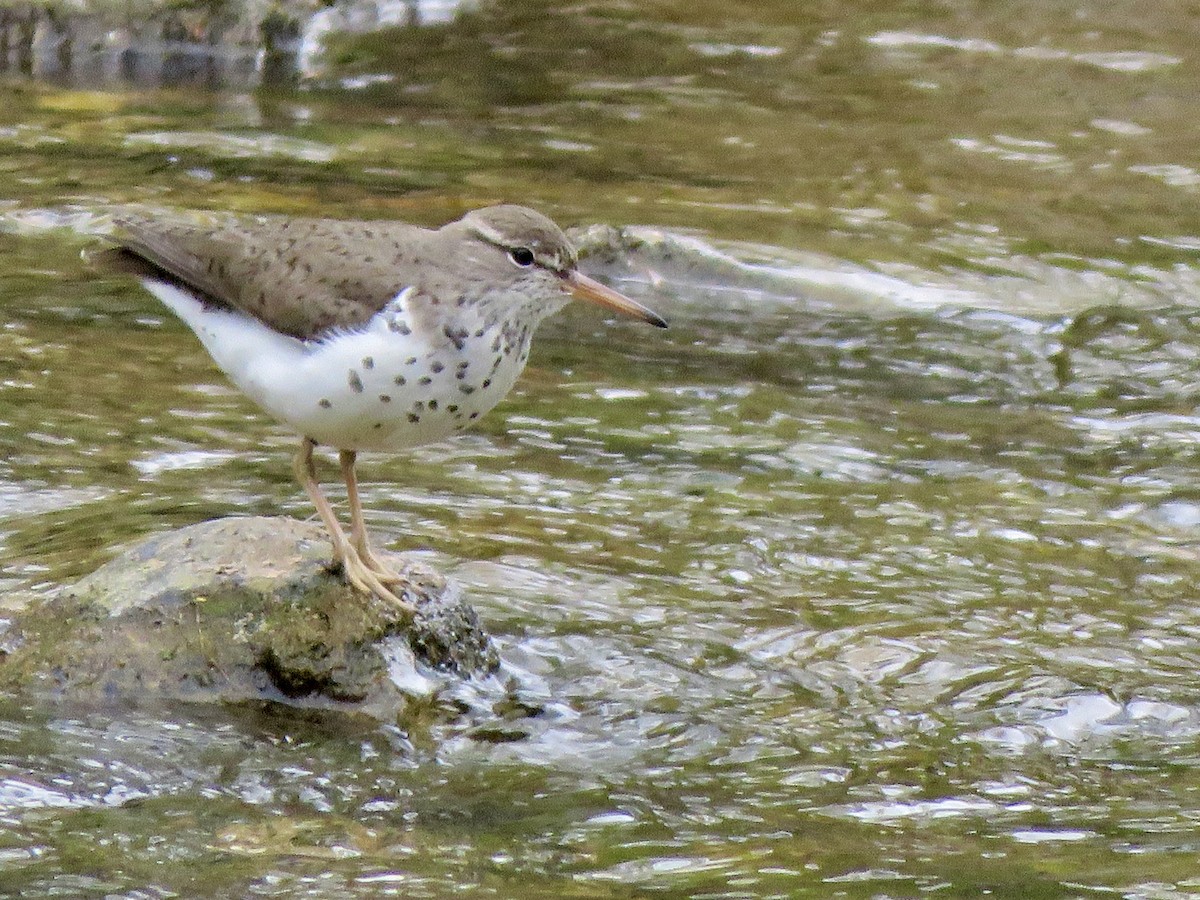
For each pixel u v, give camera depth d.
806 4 29.88
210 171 21.52
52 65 26.28
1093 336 18.19
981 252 19.92
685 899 8.50
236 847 9.04
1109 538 13.79
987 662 11.69
